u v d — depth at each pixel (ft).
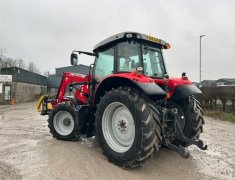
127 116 14.20
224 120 38.99
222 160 16.19
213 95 53.11
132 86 14.29
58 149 16.21
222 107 51.72
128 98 13.35
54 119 20.03
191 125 16.33
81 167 13.15
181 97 15.76
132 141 13.93
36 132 23.68
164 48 17.95
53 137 20.61
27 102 90.17
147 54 16.20
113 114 14.84
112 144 14.42
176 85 16.11
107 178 12.05
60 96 21.90
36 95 116.88
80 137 19.56
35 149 16.43
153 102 14.06
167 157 15.92
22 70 94.63
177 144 15.25
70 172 12.47
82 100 19.19
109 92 14.49
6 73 86.43
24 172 12.40
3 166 13.21
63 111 19.61
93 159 14.43
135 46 15.71
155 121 13.03
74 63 19.48
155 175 12.91
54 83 141.59
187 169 14.08
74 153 15.40
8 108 58.03
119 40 16.10
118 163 13.62
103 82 15.21
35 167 13.05
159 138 12.97
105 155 14.56
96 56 18.35
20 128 26.23
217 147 19.79
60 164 13.46
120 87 14.29
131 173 12.87
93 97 17.92
